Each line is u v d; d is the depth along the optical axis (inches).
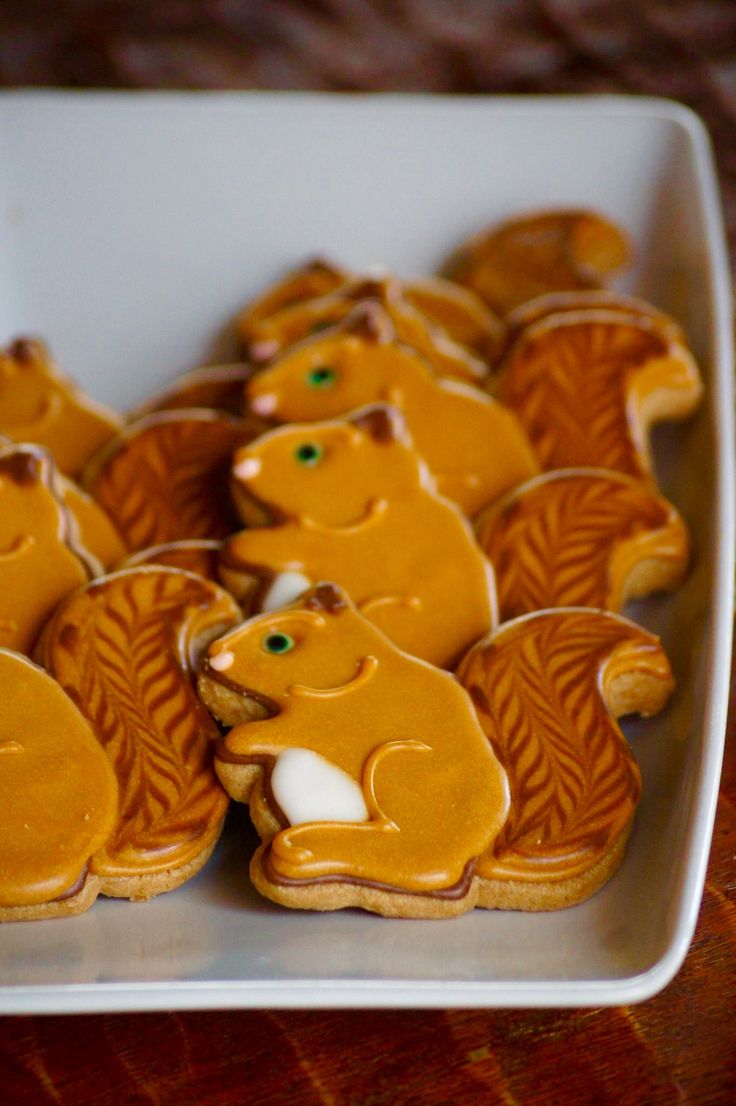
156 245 25.1
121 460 22.5
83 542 21.6
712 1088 18.3
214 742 19.7
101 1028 18.8
